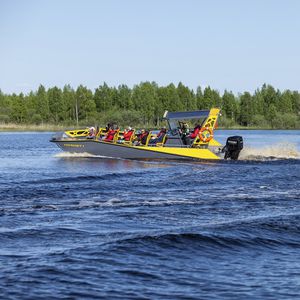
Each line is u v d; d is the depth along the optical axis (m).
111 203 27.33
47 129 177.62
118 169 43.66
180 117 51.56
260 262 17.30
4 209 25.27
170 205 26.81
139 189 32.50
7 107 199.00
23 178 37.31
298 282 15.48
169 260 17.22
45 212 24.73
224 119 195.75
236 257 17.77
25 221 22.66
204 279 15.64
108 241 19.00
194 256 17.70
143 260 17.08
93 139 52.59
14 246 18.45
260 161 50.62
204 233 20.00
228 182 35.88
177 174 40.19
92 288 14.76
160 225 22.11
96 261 16.81
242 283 15.37
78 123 183.12
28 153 65.12
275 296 14.48
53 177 37.84
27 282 14.99
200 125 51.56
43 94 195.12
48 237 19.75
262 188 33.03
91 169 43.72
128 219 23.27
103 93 195.62
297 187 33.41
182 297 14.33
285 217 23.27
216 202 27.73
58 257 17.08
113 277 15.57
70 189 32.03
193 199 28.70
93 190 31.81
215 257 17.70
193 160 50.88
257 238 19.88
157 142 51.88
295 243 19.52
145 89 191.38
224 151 51.69
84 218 23.42
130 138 52.16
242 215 24.30
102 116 182.62
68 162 49.50
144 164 47.78
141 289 14.78
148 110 181.50
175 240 19.14
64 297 14.15
